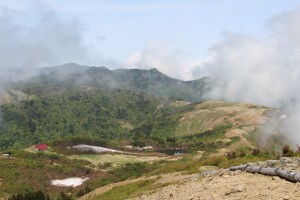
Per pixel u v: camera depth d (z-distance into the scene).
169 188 23.52
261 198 13.36
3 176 156.50
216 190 16.56
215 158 43.97
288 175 15.80
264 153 41.00
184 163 52.25
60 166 187.88
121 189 43.22
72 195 143.00
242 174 19.81
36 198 114.50
